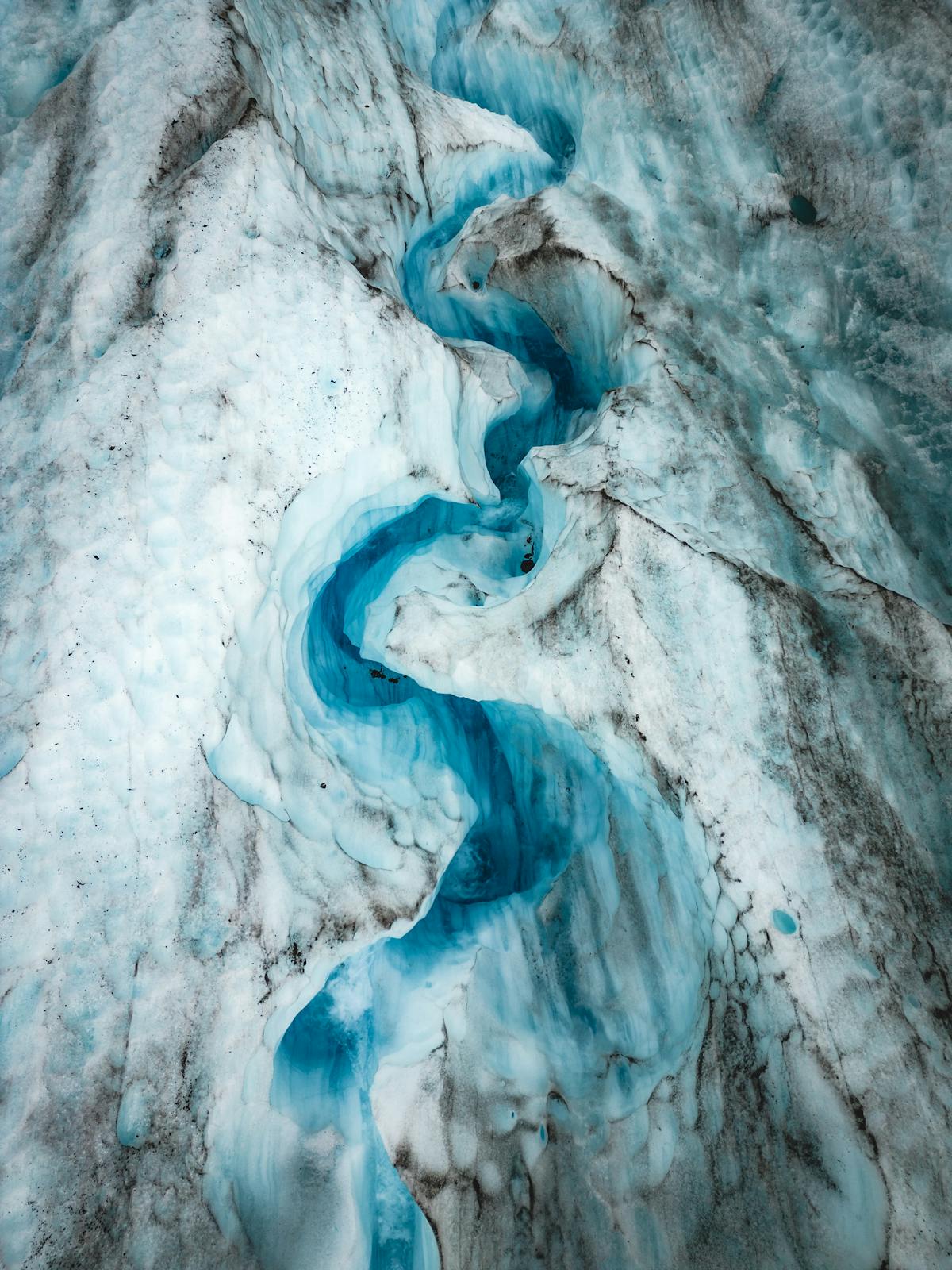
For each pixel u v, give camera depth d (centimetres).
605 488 365
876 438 384
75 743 259
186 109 350
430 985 336
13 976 234
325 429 331
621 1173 275
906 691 306
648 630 319
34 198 352
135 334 316
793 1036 254
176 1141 238
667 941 317
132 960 247
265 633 311
